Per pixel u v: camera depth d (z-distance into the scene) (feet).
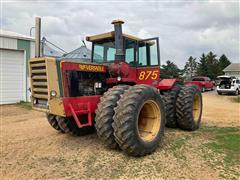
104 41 18.43
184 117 19.25
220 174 11.41
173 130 19.94
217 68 204.13
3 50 37.91
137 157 13.44
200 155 13.78
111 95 13.83
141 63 18.54
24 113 30.27
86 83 15.31
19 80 39.93
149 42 18.75
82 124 14.56
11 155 14.25
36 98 14.66
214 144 15.87
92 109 14.90
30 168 12.33
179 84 20.86
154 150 14.38
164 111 15.29
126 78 16.29
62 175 11.47
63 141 16.76
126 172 11.67
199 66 226.99
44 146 15.81
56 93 13.53
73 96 14.34
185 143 16.06
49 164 12.78
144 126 15.12
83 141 16.61
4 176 11.46
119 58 15.70
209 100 55.06
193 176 11.25
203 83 85.20
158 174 11.44
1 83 37.91
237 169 11.93
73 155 13.93
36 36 15.56
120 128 12.75
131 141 12.75
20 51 39.88
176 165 12.42
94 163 12.72
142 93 13.51
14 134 19.35
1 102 37.96
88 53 24.38
